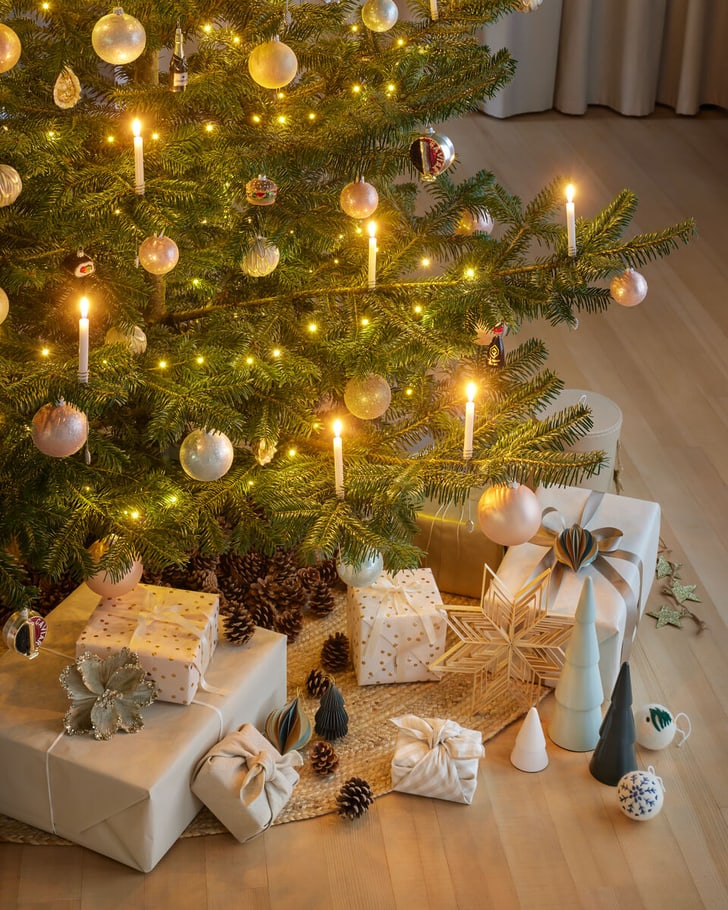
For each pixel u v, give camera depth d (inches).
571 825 83.1
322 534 69.2
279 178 75.0
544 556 95.3
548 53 211.6
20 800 80.2
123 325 75.9
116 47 67.0
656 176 193.5
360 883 78.5
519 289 76.9
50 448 65.7
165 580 96.4
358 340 76.4
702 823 83.5
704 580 108.7
